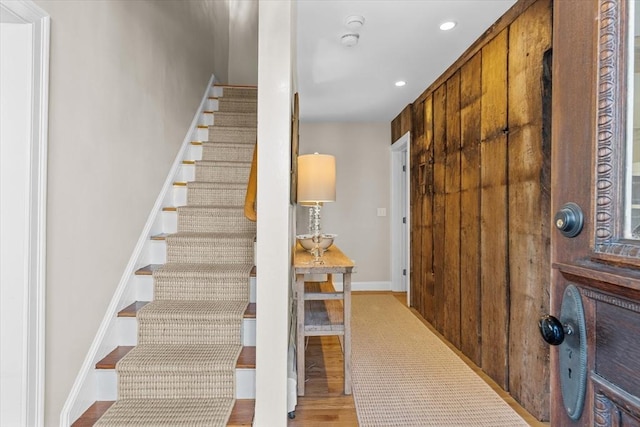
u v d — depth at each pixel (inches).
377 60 117.7
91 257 69.7
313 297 94.1
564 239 26.0
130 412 65.2
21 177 52.5
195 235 101.7
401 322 144.7
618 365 20.8
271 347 66.7
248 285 88.1
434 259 138.1
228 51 193.3
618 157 21.5
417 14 89.5
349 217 203.5
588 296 23.4
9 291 52.2
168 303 85.9
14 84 52.3
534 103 78.4
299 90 148.4
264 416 66.1
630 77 21.4
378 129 204.2
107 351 73.9
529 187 80.4
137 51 90.2
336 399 86.4
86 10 67.7
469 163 109.1
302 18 91.5
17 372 52.4
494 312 95.2
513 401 85.7
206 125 143.4
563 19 26.2
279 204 67.1
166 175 110.1
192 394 70.4
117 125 80.3
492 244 96.0
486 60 98.5
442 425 76.5
